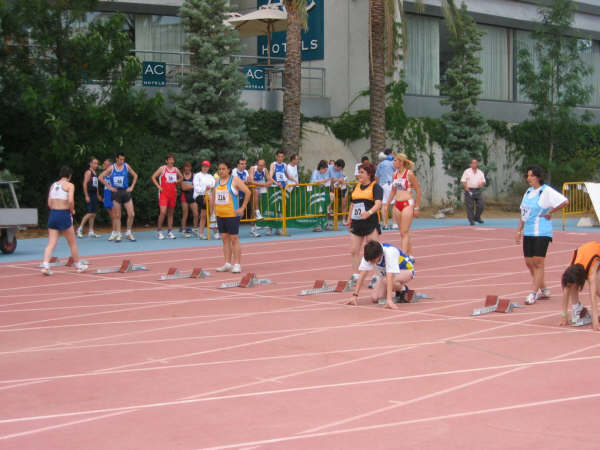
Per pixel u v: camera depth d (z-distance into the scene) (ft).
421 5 88.84
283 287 41.01
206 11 83.51
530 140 113.60
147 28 101.14
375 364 24.17
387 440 16.96
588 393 20.66
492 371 23.15
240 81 83.71
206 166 67.72
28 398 20.80
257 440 17.07
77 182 78.59
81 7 74.79
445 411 19.12
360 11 100.32
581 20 124.88
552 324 30.42
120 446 16.79
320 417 18.74
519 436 17.16
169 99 84.23
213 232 69.05
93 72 75.00
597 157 113.09
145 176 78.95
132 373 23.44
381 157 75.36
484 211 102.99
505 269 47.26
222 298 37.60
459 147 97.30
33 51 75.46
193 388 21.62
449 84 98.12
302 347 26.73
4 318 32.91
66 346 27.43
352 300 35.27
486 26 117.50
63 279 44.70
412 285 41.19
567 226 82.12
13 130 77.77
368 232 40.60
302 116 99.50
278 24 96.89
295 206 72.23
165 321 31.86
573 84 104.63
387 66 94.07
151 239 68.44
